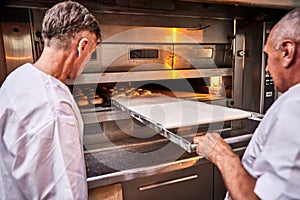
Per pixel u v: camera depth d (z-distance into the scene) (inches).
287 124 19.4
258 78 53.9
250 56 53.4
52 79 26.5
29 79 26.0
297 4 46.8
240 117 40.9
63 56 27.3
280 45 22.1
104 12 40.8
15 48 37.3
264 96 53.9
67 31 26.4
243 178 23.3
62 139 24.3
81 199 25.5
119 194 37.5
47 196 24.5
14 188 25.9
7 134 24.7
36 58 38.6
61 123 24.5
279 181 19.3
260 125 25.4
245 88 54.6
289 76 22.4
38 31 38.0
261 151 22.6
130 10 41.7
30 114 24.2
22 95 25.0
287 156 19.0
